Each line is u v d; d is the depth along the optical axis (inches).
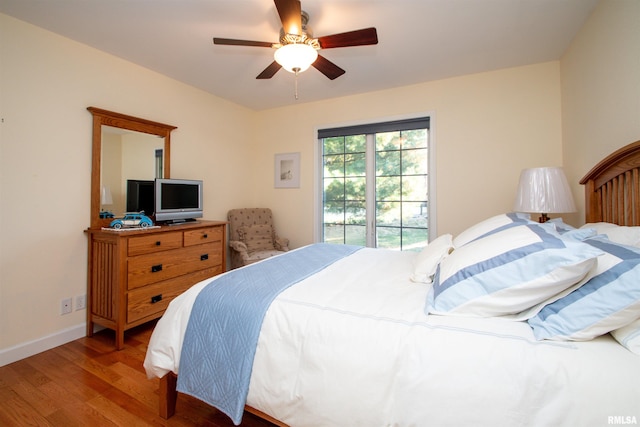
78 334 87.3
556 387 29.5
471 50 93.6
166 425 53.0
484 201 112.0
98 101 92.0
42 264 80.3
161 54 95.7
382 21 77.7
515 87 106.2
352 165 141.2
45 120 80.4
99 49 91.9
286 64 71.2
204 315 48.7
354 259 79.6
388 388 34.9
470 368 32.4
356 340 38.2
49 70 81.1
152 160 107.8
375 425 34.8
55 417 54.9
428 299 46.3
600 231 54.3
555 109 100.7
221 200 140.8
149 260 87.7
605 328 32.7
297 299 47.7
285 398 40.1
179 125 119.2
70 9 72.0
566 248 36.3
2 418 54.8
